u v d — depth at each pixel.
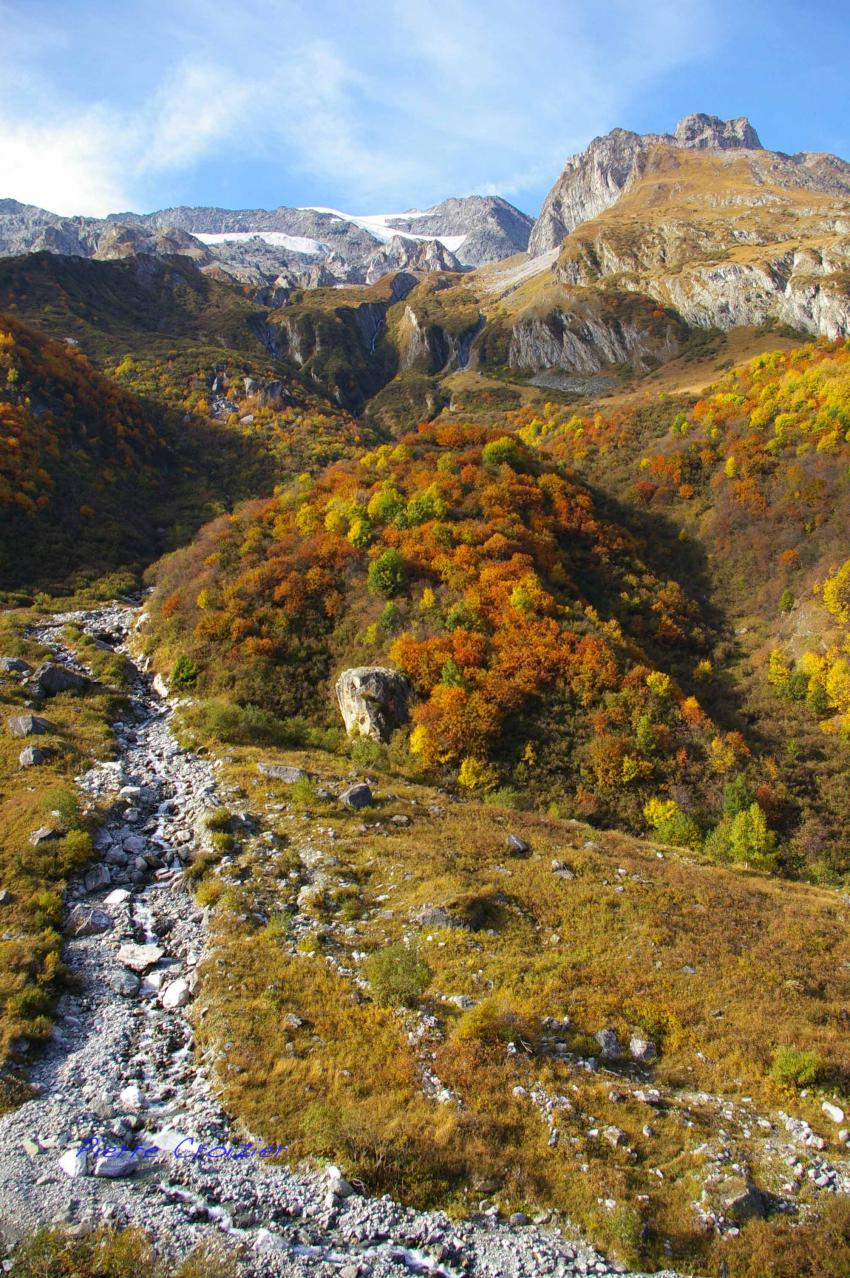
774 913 26.75
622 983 20.33
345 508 64.75
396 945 21.38
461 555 56.75
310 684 51.22
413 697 46.47
